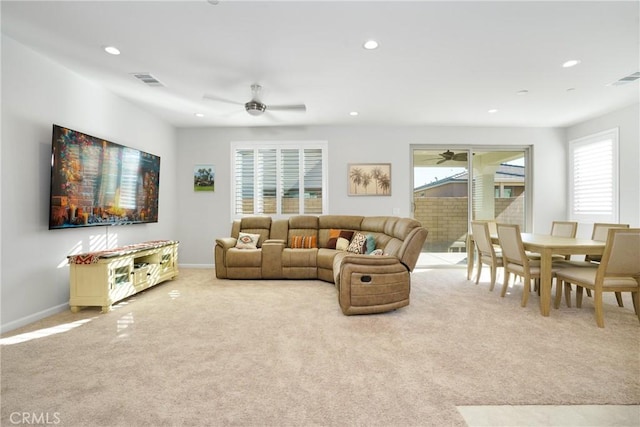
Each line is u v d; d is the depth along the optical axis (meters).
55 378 1.71
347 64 2.92
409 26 2.30
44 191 2.78
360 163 5.17
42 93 2.75
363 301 2.76
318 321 2.62
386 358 1.95
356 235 4.49
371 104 4.07
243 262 4.24
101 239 3.47
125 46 2.59
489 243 3.60
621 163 4.24
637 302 2.57
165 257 4.05
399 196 5.18
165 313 2.84
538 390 1.60
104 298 2.87
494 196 5.30
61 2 2.02
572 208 5.07
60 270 2.94
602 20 2.21
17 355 1.99
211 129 5.21
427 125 5.12
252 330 2.42
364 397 1.54
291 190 5.23
